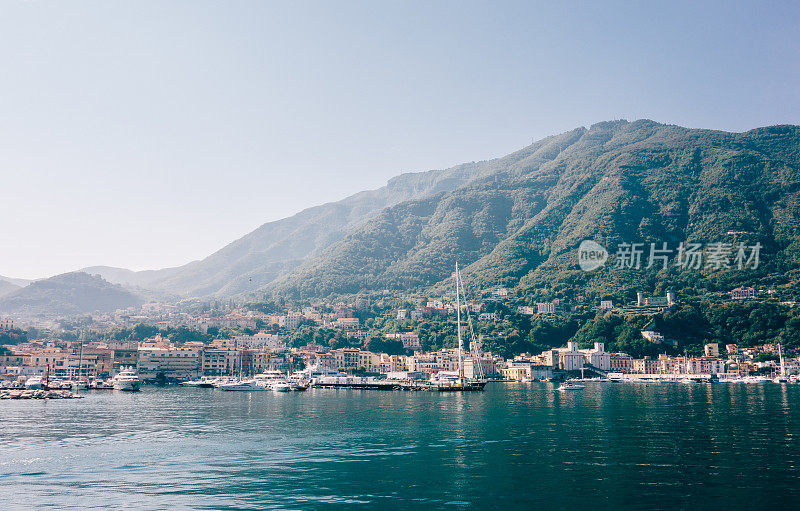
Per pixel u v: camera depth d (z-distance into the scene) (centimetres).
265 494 6975
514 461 8775
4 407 19162
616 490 6969
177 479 7731
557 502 6538
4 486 7400
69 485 7431
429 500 6694
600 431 11931
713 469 7988
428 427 12962
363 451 9788
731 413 15525
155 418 15225
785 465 8194
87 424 13750
